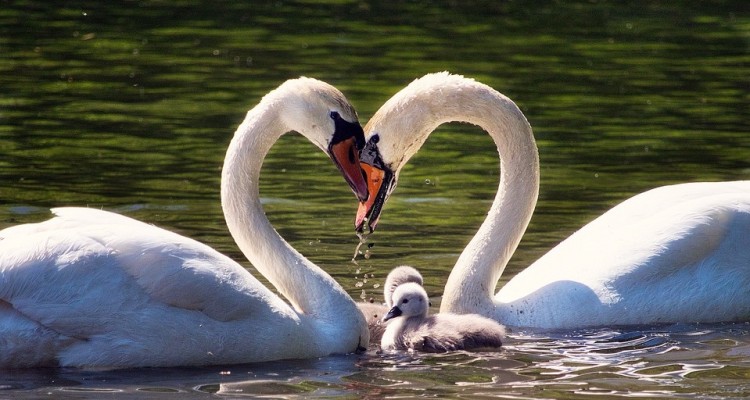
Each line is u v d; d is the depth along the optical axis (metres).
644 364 12.19
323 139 13.23
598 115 27.47
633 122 26.69
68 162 22.11
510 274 15.81
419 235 17.62
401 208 19.38
